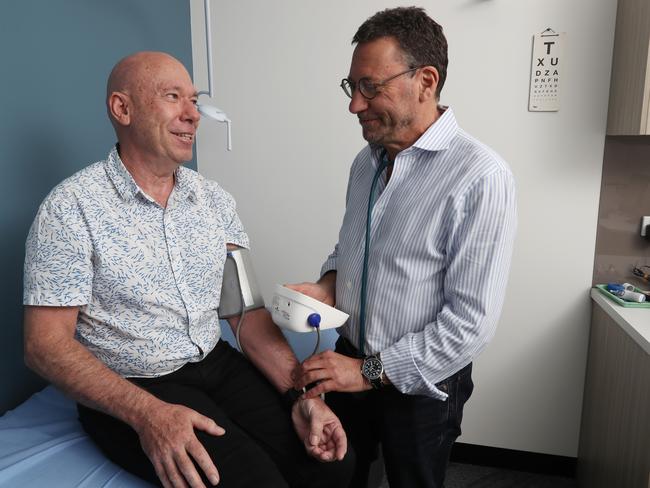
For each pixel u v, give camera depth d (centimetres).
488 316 104
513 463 211
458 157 108
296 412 122
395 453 119
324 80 203
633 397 145
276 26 204
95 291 113
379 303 117
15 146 130
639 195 182
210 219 131
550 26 178
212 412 114
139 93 113
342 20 197
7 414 125
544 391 203
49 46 139
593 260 190
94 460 108
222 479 99
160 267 118
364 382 114
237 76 212
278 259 224
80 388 103
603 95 178
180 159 120
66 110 147
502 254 104
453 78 190
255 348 137
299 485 118
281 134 212
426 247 108
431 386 109
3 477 99
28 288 106
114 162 116
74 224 107
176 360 122
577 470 202
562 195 188
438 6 186
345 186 210
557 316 196
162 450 96
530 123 186
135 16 177
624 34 165
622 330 156
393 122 111
